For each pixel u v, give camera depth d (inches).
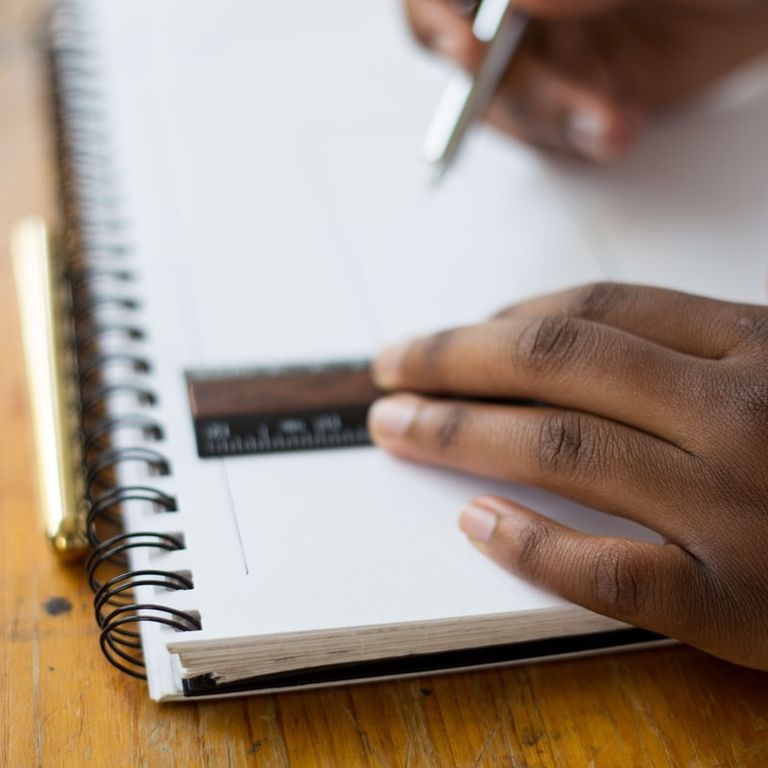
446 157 31.8
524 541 20.2
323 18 39.8
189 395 24.9
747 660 19.4
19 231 30.4
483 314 28.1
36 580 22.7
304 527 21.5
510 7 30.3
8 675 20.7
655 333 22.0
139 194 31.5
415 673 20.4
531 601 20.0
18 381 27.7
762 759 19.7
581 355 21.1
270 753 19.3
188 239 29.9
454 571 20.6
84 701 20.2
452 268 29.5
